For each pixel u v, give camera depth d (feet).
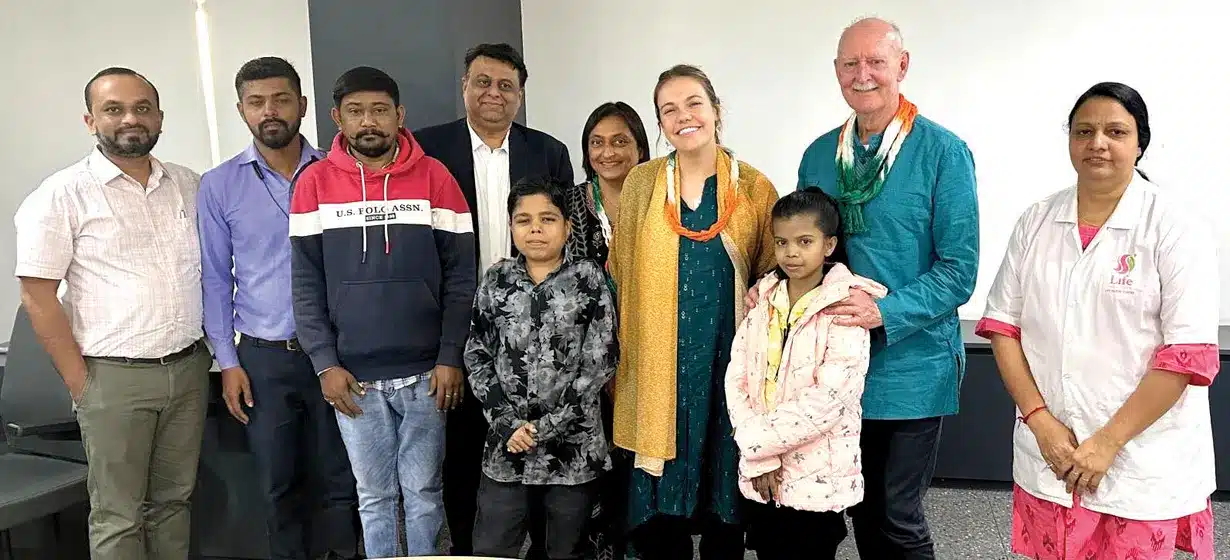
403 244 7.05
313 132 12.84
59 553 8.95
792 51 11.50
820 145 6.94
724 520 6.61
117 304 7.20
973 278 6.15
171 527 7.91
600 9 12.08
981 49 10.89
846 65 6.22
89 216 7.08
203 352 7.93
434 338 7.30
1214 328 5.20
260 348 7.65
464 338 7.33
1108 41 10.48
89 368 7.23
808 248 6.01
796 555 6.83
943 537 9.00
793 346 6.11
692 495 6.59
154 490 7.80
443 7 9.09
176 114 13.20
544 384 6.66
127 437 7.32
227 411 8.48
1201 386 5.30
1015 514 6.27
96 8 13.07
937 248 6.23
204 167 13.30
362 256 7.00
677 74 6.41
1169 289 5.21
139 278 7.28
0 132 13.32
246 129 13.09
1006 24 10.76
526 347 6.73
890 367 6.28
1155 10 10.28
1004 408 10.03
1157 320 5.35
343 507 8.11
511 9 10.20
